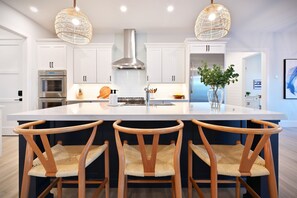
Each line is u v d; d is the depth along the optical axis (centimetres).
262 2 351
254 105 675
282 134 438
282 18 425
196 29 248
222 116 148
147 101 252
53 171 115
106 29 491
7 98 439
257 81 726
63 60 455
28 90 427
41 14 402
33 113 155
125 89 528
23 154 158
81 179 117
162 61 489
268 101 527
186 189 194
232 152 146
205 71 206
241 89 648
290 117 531
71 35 253
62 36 255
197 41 452
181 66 488
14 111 439
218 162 129
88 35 253
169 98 520
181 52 488
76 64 486
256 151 110
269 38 520
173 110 178
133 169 117
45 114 149
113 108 204
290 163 265
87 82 487
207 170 196
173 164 120
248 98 678
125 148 150
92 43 480
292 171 239
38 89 455
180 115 148
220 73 197
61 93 454
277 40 521
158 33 519
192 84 449
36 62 454
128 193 191
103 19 427
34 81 446
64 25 232
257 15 406
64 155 141
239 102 651
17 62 437
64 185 202
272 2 352
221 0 343
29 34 425
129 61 471
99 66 486
